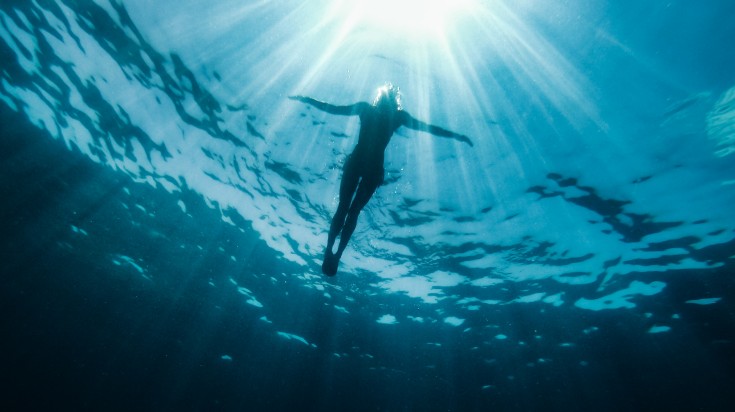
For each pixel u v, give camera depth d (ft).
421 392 58.95
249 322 55.31
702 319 39.11
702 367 45.09
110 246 48.83
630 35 20.66
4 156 40.40
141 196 41.11
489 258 37.76
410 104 26.71
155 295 54.49
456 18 22.48
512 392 55.77
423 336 50.65
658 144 25.26
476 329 47.93
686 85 21.66
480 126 26.99
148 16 24.47
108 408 68.95
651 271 35.60
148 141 34.32
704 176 26.58
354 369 58.08
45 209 46.55
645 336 43.21
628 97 23.27
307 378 62.03
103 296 57.57
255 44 25.32
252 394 65.82
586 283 38.68
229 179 36.04
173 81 28.35
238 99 28.63
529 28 21.85
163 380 67.10
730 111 21.99
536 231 34.22
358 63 25.53
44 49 28.94
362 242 38.29
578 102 24.32
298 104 28.14
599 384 51.93
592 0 19.92
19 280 58.34
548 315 43.70
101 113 33.01
